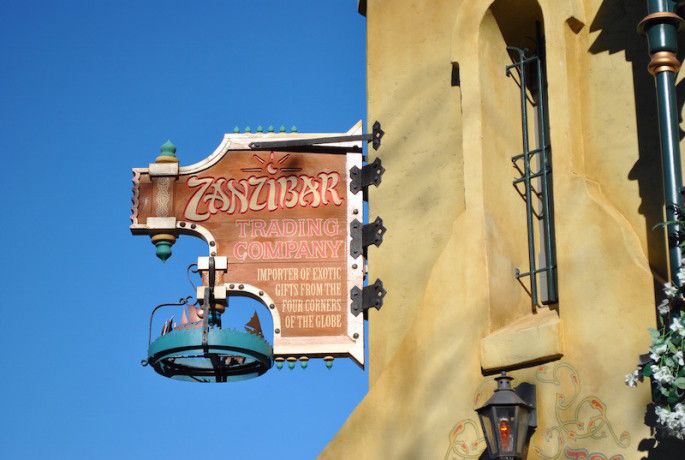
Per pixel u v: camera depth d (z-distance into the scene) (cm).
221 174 1981
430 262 1827
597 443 1536
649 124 1664
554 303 1712
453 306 1706
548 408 1586
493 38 1817
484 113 1770
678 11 1591
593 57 1723
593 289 1591
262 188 1972
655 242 1620
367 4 2034
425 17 1941
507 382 1547
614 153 1680
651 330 1431
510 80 1825
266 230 1955
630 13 1712
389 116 1944
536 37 1833
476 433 1638
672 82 1555
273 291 1927
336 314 1912
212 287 1923
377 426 1728
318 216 1955
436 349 1705
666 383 1414
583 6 1741
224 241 1953
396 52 1964
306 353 1895
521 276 1738
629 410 1522
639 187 1652
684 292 1445
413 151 1895
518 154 1800
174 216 1967
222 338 1886
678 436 1390
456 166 1830
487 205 1728
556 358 1595
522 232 1769
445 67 1889
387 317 1859
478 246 1705
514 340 1628
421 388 1703
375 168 1941
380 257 1894
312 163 1977
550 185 1762
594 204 1620
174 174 1978
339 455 1752
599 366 1560
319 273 1928
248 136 1997
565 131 1680
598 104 1706
